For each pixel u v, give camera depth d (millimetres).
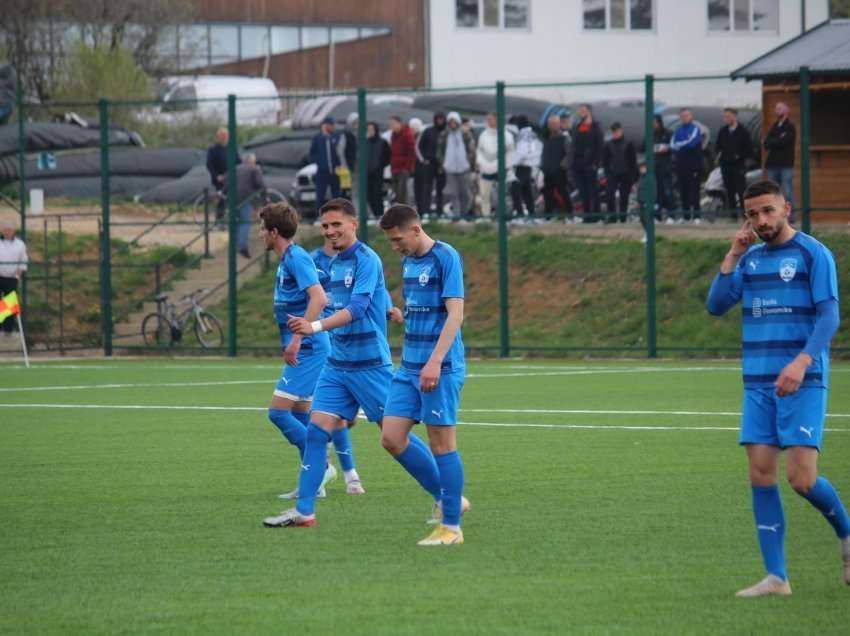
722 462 32719
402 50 149625
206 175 101750
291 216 27875
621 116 97500
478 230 80688
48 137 100125
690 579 20297
